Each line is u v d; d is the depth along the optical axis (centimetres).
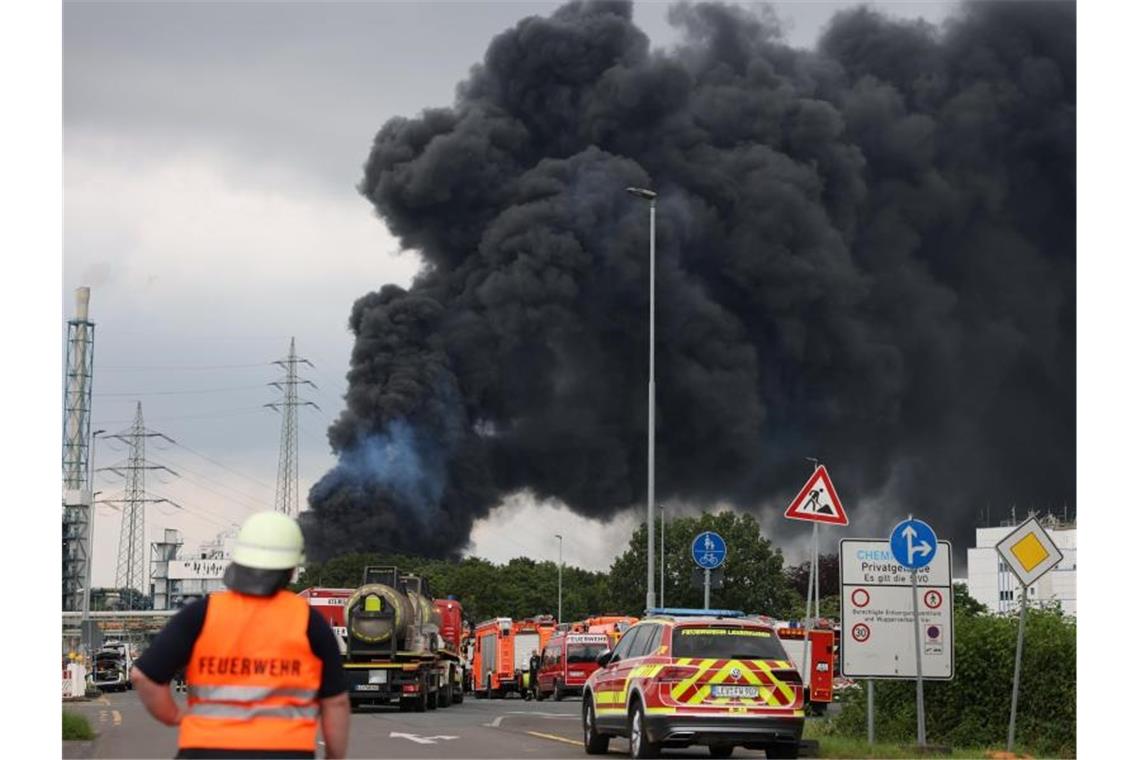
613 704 1997
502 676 5700
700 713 1834
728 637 1888
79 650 7419
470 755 1986
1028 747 2042
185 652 654
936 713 2216
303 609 666
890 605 2012
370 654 3588
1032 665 2112
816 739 2131
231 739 645
